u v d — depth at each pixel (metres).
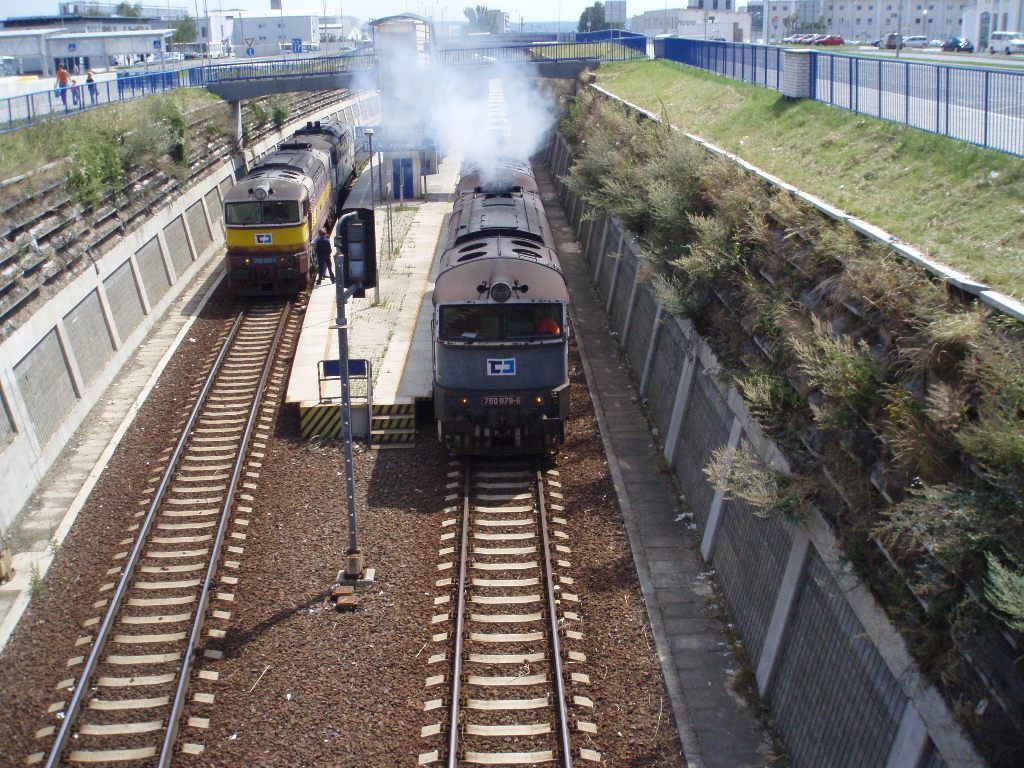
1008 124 13.10
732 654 11.19
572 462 16.16
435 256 27.38
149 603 12.11
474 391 15.31
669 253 16.70
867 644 8.29
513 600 12.11
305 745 9.67
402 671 10.80
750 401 11.64
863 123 17.56
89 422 17.75
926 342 8.82
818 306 11.46
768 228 14.16
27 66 58.25
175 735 9.76
